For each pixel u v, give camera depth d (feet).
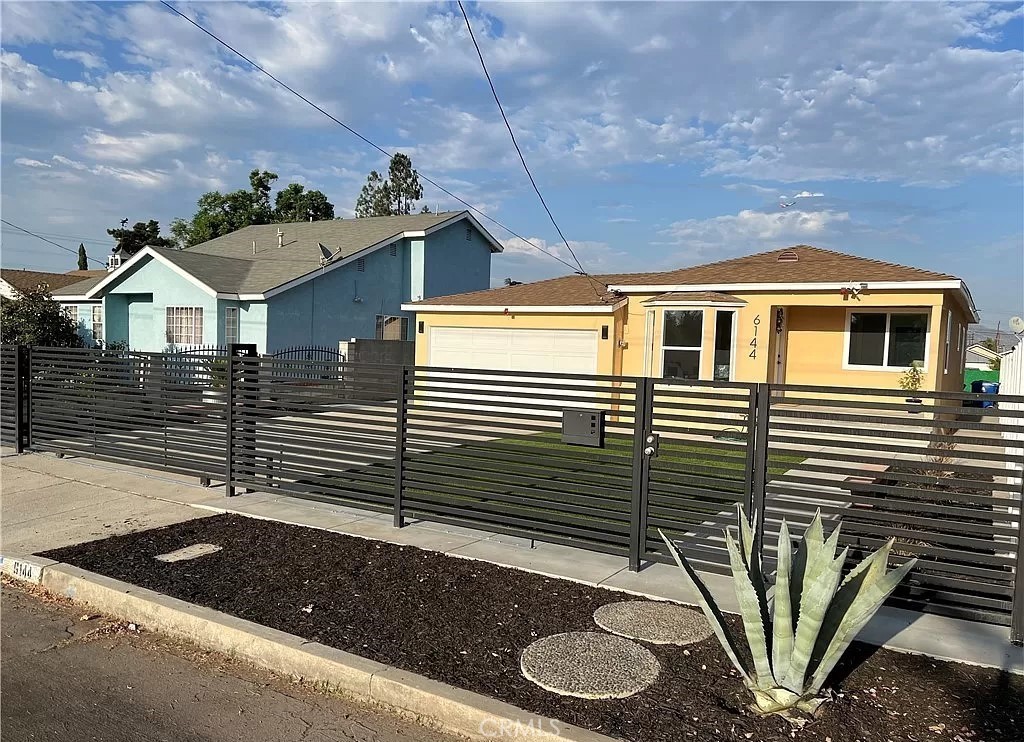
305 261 77.51
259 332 70.03
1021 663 14.06
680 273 57.36
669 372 53.93
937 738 11.27
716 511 20.94
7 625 16.81
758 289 50.49
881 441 38.34
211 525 24.02
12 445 37.42
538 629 15.47
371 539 22.38
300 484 26.78
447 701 12.34
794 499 25.95
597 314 55.88
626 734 11.37
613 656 14.06
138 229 166.20
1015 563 15.30
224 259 77.97
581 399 20.56
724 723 11.71
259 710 12.90
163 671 14.47
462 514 22.66
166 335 72.69
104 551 20.94
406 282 88.12
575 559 20.57
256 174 156.15
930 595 17.19
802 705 12.10
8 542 21.97
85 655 15.19
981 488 15.76
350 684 13.43
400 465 23.73
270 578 18.63
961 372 68.95
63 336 71.26
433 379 23.03
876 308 53.06
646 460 19.49
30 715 12.60
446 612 16.39
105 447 33.12
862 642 14.96
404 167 217.56
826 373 55.77
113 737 11.89
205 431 29.84
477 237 97.04
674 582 18.66
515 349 59.93
